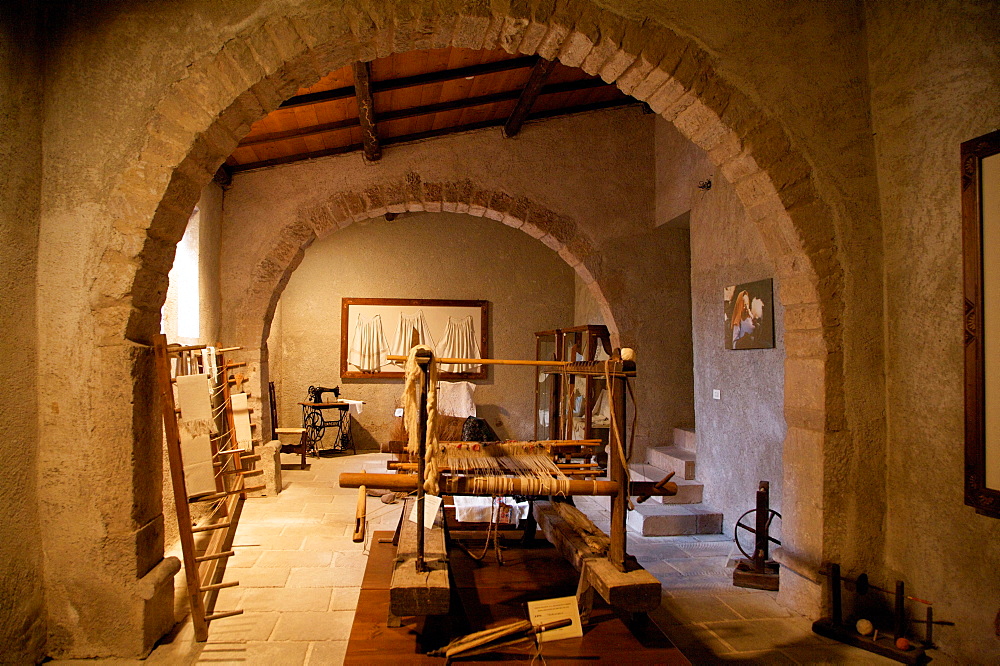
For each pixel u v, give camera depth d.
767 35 2.89
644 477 4.92
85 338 2.36
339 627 2.69
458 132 5.50
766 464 3.87
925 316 2.65
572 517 2.70
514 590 2.45
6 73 2.20
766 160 2.84
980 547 2.38
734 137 2.86
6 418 2.21
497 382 8.22
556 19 2.69
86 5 2.42
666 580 3.38
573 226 5.65
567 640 2.04
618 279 5.70
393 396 7.95
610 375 2.17
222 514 3.96
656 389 5.76
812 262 2.83
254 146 4.78
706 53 2.84
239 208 5.27
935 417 2.60
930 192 2.63
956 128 2.51
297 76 2.64
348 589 3.11
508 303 8.29
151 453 2.50
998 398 2.28
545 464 2.35
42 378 2.36
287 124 4.62
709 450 4.61
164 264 2.55
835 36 2.93
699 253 4.83
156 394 2.53
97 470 2.34
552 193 5.63
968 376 2.39
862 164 2.90
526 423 8.26
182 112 2.43
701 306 4.77
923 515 2.65
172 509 3.70
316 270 7.91
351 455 7.40
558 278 8.42
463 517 3.18
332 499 5.01
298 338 7.84
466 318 8.17
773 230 2.98
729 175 3.05
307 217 5.32
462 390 7.90
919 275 2.68
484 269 8.26
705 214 4.73
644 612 2.15
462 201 5.50
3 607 2.16
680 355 5.82
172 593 2.63
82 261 2.37
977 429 2.35
